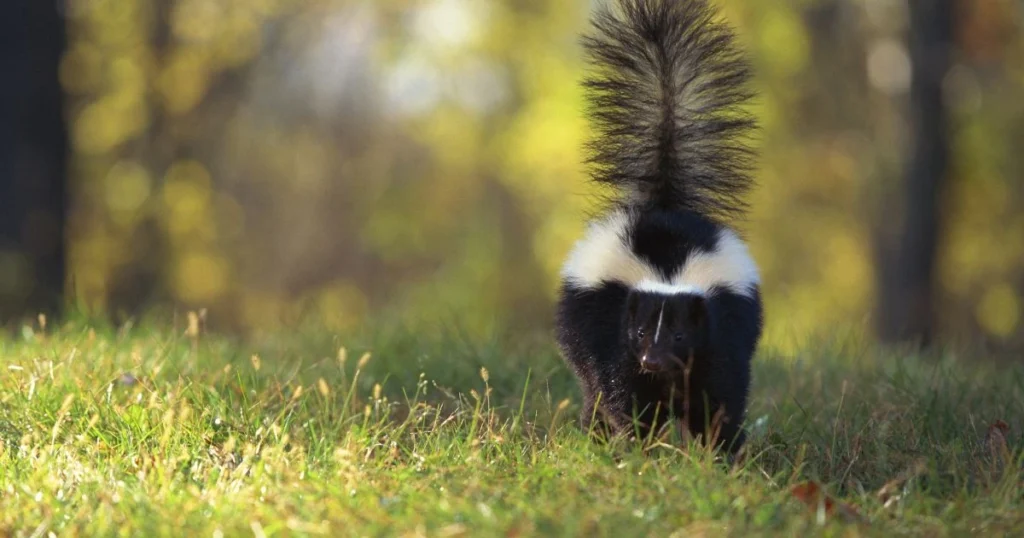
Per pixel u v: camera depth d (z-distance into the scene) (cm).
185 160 2856
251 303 3409
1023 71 2606
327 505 600
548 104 2889
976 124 2742
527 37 2967
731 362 797
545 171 2967
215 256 3042
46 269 1773
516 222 3544
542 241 3102
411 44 3098
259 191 3612
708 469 669
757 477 673
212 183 3081
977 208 2945
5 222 1756
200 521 593
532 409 913
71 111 2572
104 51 2634
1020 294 3081
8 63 1752
